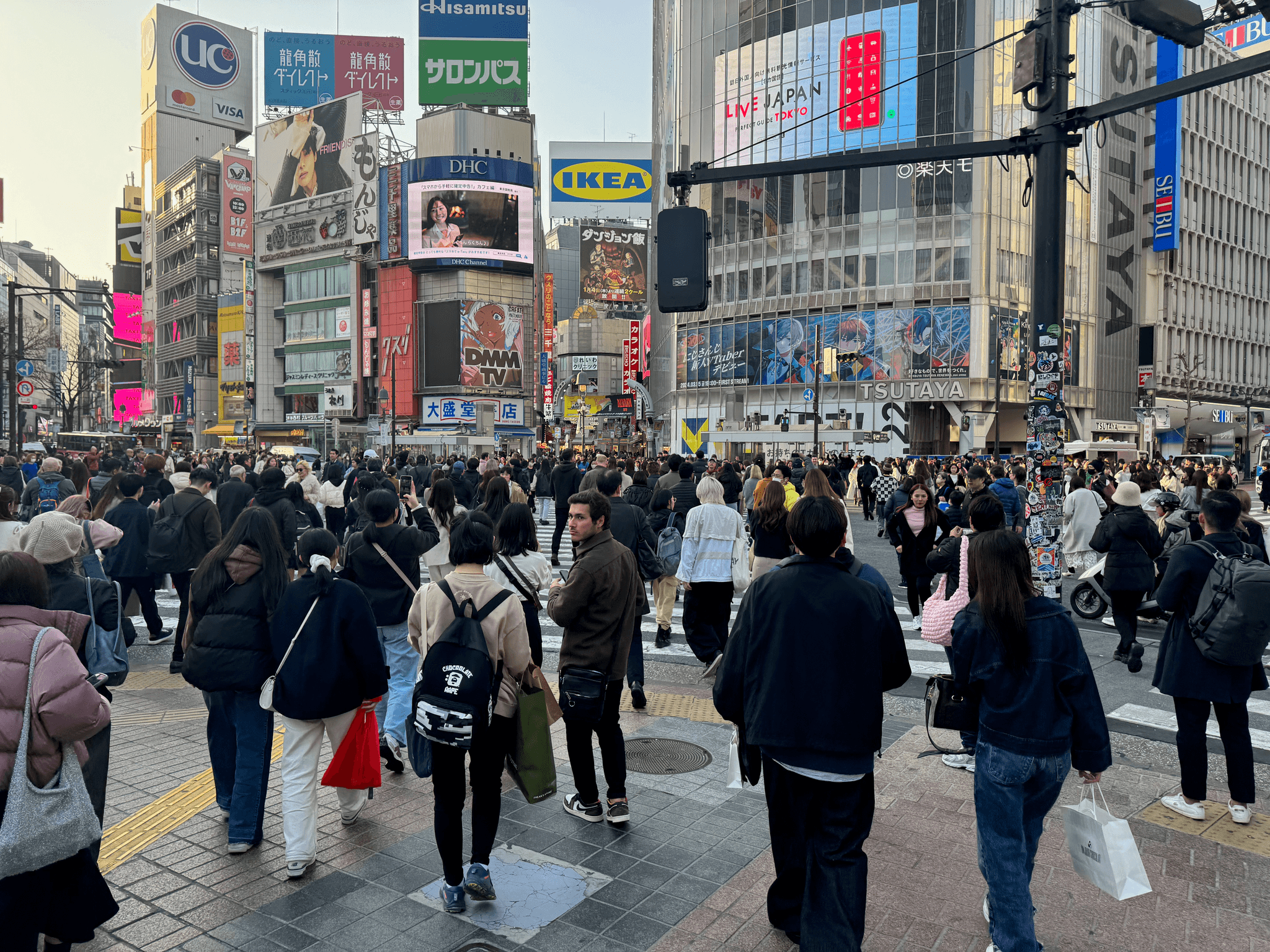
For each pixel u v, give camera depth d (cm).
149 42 9238
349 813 450
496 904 371
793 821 317
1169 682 466
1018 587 310
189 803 482
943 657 856
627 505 714
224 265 7481
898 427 4747
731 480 1463
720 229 5412
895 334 4766
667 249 690
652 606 1157
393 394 4519
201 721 634
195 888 383
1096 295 5459
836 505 321
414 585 552
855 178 4875
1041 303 723
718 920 359
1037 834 331
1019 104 4619
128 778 519
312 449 4362
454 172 5694
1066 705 307
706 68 5419
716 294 5453
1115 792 505
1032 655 306
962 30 4575
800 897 335
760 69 5138
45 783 269
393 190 5841
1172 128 5653
